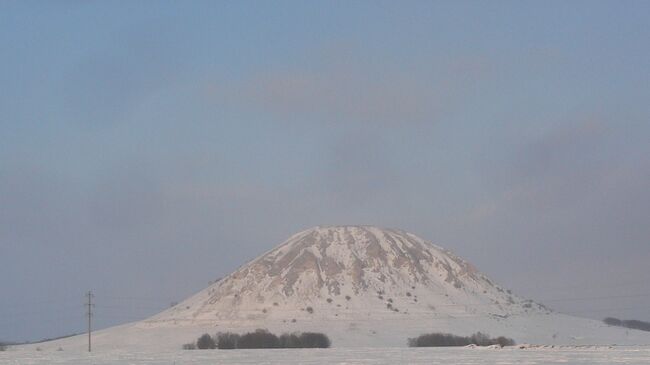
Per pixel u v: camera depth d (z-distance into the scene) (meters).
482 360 159.50
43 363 166.62
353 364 150.88
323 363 154.50
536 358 164.00
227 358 178.12
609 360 154.62
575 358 162.25
